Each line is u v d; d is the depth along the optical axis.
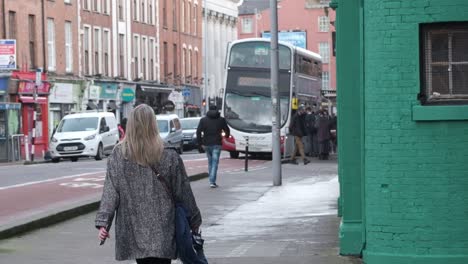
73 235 17.44
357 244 13.64
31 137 54.94
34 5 60.88
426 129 11.79
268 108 48.22
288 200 23.36
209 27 104.81
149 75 83.69
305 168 38.88
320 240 15.73
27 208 21.66
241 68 48.72
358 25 13.39
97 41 72.06
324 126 47.53
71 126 52.00
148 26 83.44
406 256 11.92
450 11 11.71
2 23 56.72
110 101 73.75
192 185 28.80
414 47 11.80
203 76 101.44
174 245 9.27
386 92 11.92
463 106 11.67
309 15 123.81
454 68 11.88
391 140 11.93
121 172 9.21
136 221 9.16
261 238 16.34
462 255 11.78
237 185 28.75
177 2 92.06
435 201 11.81
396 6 11.82
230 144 48.59
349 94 13.43
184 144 67.94
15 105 52.94
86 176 33.06
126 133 9.28
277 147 28.58
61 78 64.69
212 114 27.77
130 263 13.84
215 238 16.53
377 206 12.12
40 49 61.69
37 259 14.35
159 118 59.47
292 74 48.25
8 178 32.44
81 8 68.62
